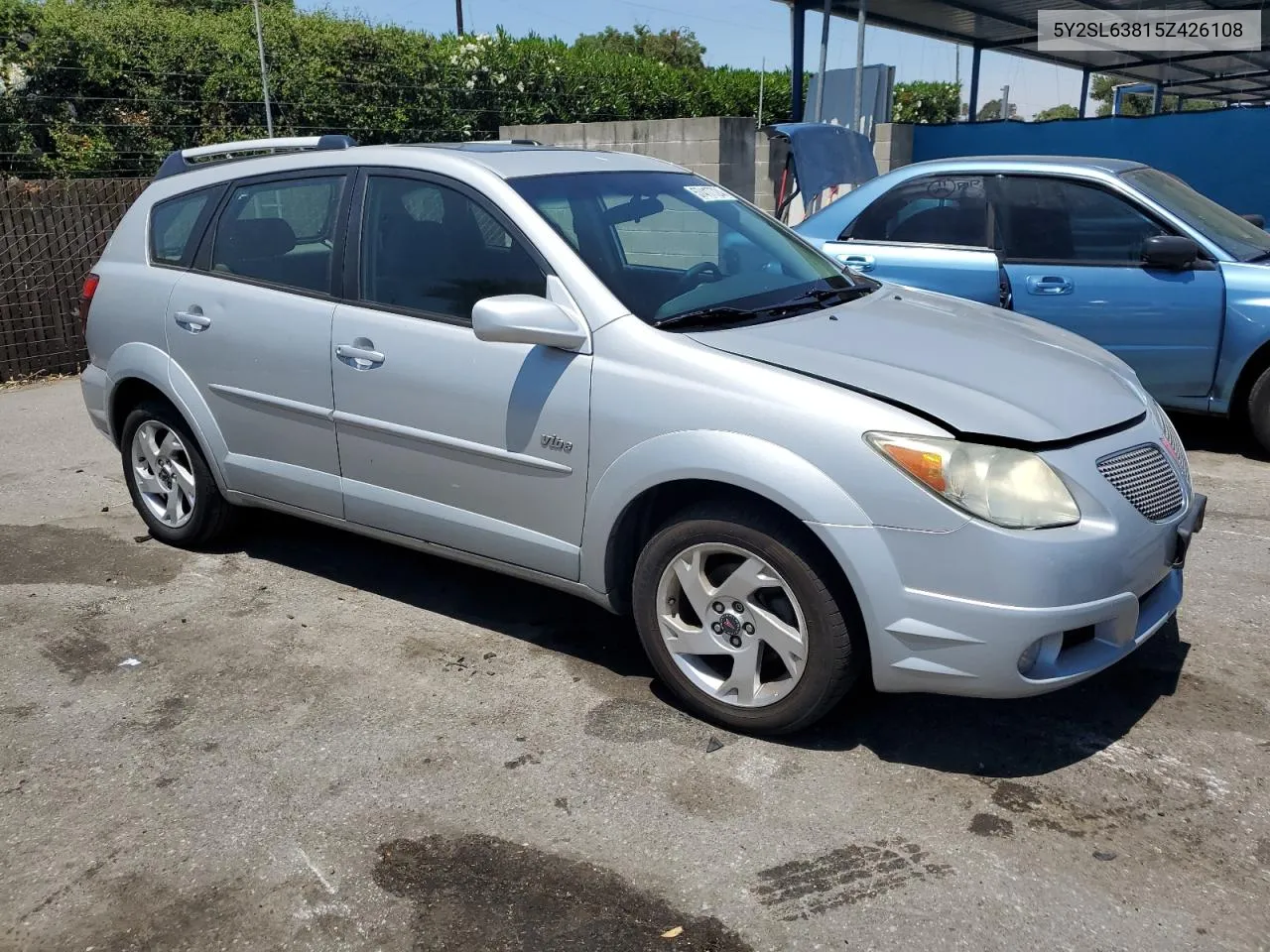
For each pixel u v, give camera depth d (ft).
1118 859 9.11
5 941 8.54
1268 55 57.93
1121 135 39.52
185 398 15.16
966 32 52.44
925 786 10.19
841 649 10.21
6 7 42.86
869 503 9.70
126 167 43.47
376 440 13.20
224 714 11.84
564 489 11.64
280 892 9.00
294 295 13.92
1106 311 20.27
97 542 17.19
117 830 9.87
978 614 9.48
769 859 9.22
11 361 30.89
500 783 10.41
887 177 22.66
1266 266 19.29
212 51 45.03
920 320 12.48
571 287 11.62
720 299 12.19
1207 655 12.59
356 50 46.19
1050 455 9.78
